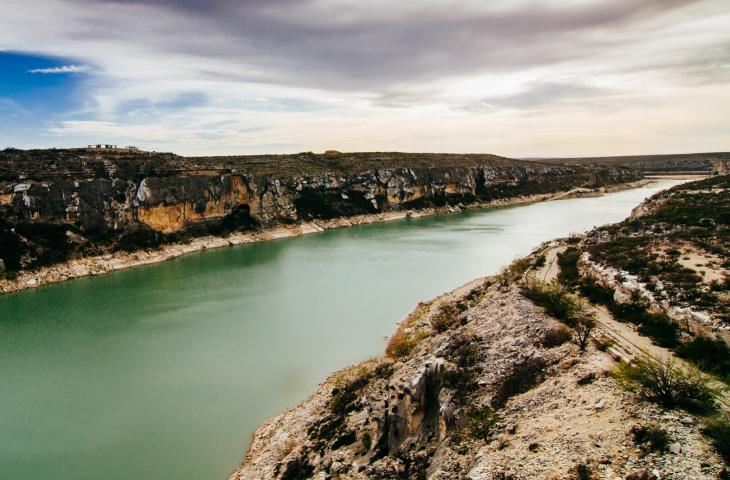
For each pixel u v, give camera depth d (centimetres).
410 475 2203
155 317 5659
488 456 1939
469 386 2541
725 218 5516
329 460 2495
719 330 2688
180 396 3722
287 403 3581
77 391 3825
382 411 2608
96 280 7681
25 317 5741
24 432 3266
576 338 2758
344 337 4850
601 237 6125
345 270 8006
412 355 3503
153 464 2902
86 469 2861
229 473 2806
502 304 3538
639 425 1755
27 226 7825
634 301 3447
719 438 1541
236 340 4850
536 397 2286
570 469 1652
